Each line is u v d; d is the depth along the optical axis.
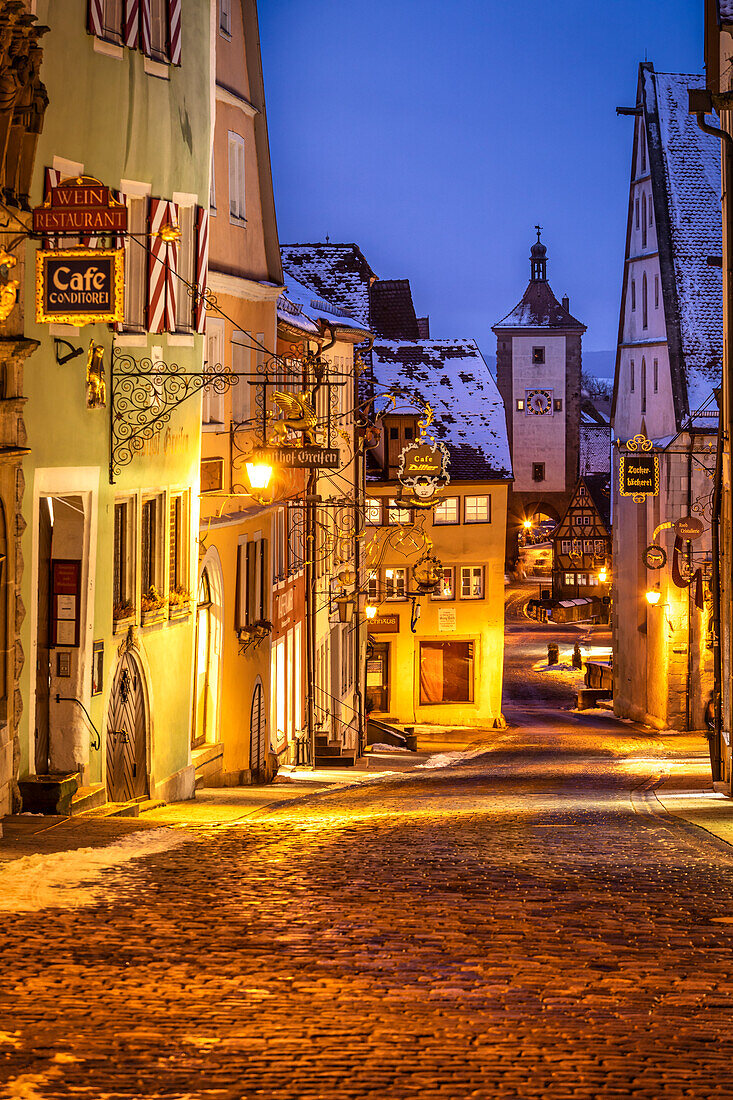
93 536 16.56
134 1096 4.96
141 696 18.66
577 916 8.84
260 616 26.83
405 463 34.69
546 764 33.84
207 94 21.31
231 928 8.30
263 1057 5.50
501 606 52.91
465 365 57.22
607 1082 5.18
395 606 52.50
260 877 10.50
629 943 7.96
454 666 53.22
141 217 18.64
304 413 21.30
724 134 23.64
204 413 23.00
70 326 15.87
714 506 25.92
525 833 14.40
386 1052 5.58
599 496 116.44
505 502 52.84
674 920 8.74
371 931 8.23
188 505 20.58
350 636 40.56
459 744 46.06
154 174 18.92
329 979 6.93
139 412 17.95
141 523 18.44
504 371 110.75
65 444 15.83
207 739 23.77
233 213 25.22
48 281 12.81
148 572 19.22
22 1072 5.24
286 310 31.06
